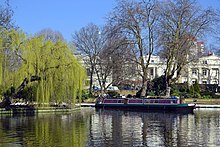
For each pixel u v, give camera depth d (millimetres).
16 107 49344
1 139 29922
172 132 35094
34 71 48531
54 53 50531
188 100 79188
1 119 42781
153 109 64438
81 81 53250
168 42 69688
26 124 38594
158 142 29688
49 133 33062
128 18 69562
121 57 72625
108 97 73062
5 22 61562
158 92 83562
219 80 120438
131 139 30875
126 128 37688
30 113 49031
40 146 27469
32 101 50438
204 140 30719
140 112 60750
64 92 51562
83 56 91688
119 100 67688
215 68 120250
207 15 70125
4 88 47500
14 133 32750
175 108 61812
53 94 50781
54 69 50094
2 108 47219
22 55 48062
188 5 68625
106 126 39062
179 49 69625
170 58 71938
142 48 71688
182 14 68938
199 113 58375
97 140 30219
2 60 46844
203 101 78812
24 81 48125
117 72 83625
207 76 121438
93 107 71000
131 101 66750
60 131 34406
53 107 52094
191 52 72125
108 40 81000
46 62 49562
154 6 69688
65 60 51188
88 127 37719
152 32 70875
